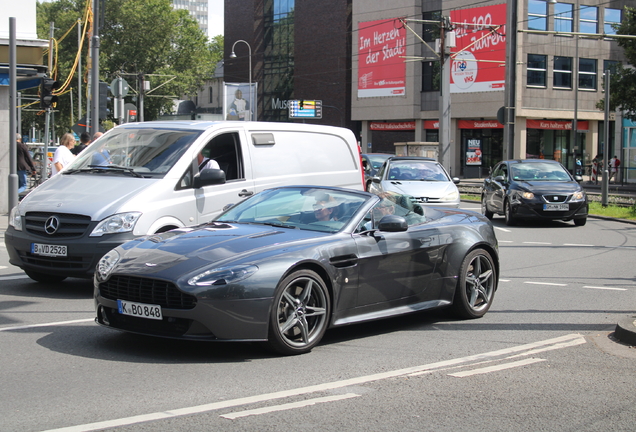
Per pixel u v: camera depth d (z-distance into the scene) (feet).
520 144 161.17
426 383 16.88
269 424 13.69
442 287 24.11
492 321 24.77
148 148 30.60
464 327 23.75
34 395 15.42
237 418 14.02
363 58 187.73
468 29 164.45
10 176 51.72
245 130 32.83
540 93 161.48
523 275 35.45
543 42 161.38
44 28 240.32
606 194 79.61
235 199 31.17
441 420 14.20
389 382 16.90
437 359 19.31
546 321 24.76
